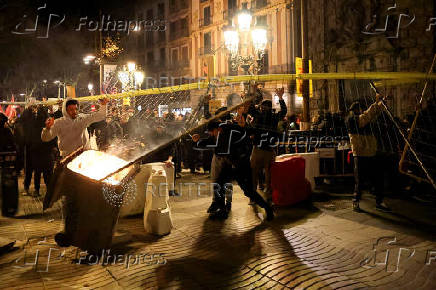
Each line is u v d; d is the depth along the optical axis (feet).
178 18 134.21
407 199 22.94
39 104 24.94
